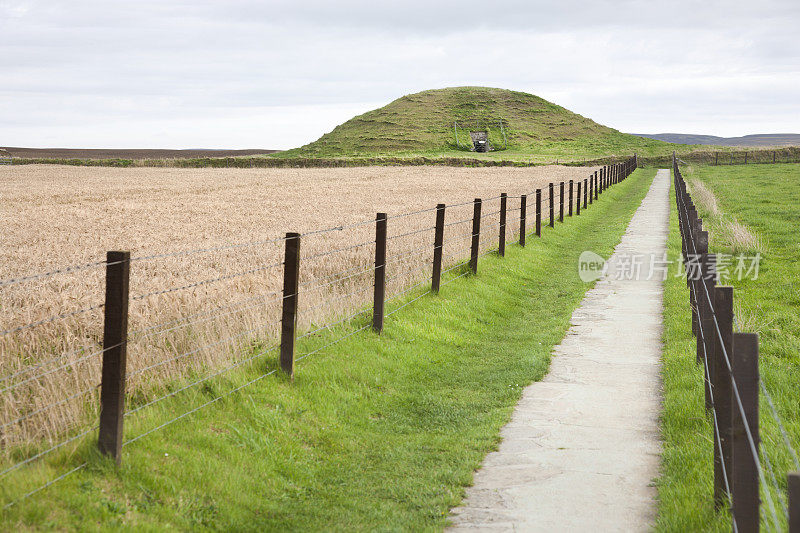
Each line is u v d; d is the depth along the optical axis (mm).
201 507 5105
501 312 12883
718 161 83812
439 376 9227
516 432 7145
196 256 12852
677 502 5059
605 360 9828
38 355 7410
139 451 5520
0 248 15305
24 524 4273
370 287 11961
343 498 5703
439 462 6430
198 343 7773
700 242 10312
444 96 175250
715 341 5047
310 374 7996
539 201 21984
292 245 7648
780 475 5312
